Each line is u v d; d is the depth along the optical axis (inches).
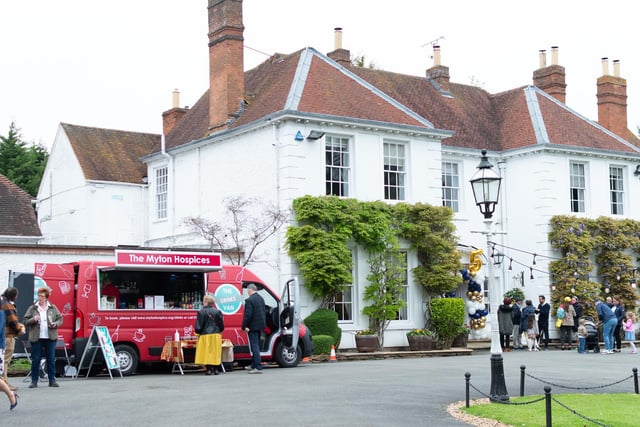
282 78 1130.0
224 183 1131.9
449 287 1086.4
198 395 549.6
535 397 554.6
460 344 1096.8
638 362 863.7
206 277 765.3
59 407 494.3
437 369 762.2
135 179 1342.3
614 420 452.1
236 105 1144.2
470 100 1428.4
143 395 551.2
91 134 1401.3
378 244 1042.1
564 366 809.5
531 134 1290.6
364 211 1032.2
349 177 1064.8
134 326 719.1
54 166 1433.3
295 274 992.2
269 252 1019.3
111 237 1299.2
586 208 1300.4
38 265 698.8
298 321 793.6
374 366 809.5
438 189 1141.7
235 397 538.0
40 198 1489.9
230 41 1147.9
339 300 1030.4
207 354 709.9
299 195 1010.1
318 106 1045.2
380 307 1029.8
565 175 1274.6
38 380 663.8
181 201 1232.2
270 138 1040.8
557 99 1445.6
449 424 437.1
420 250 1096.8
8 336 588.4
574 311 1140.5
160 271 733.9
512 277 1282.0
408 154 1122.0
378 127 1075.9
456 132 1298.0
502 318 1091.9
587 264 1241.4
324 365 836.6
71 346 700.0
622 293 1275.8
